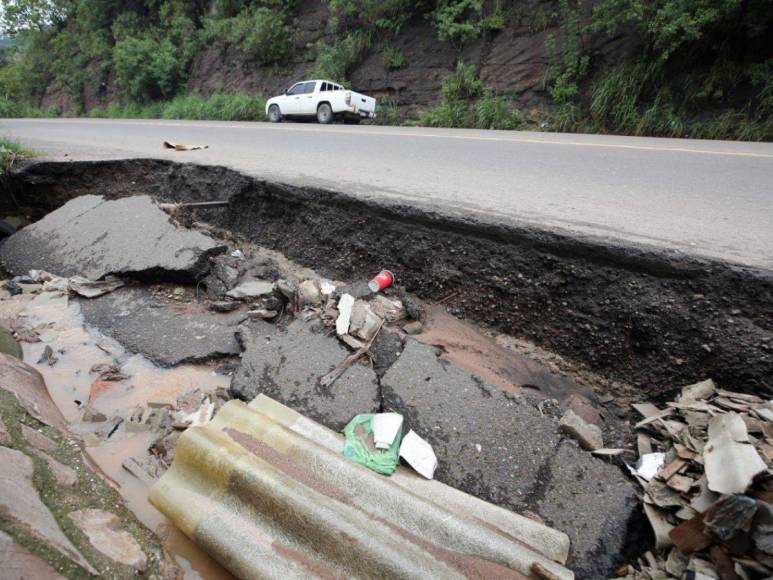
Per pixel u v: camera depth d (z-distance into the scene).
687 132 9.84
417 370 2.44
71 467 1.99
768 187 4.25
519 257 2.93
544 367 2.66
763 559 1.47
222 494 1.82
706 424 2.02
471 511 1.85
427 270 3.28
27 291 3.84
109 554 1.59
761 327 2.21
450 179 4.46
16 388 2.41
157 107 22.62
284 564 1.59
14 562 1.27
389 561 1.51
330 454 1.98
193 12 24.06
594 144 7.23
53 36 33.50
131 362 2.99
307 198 3.95
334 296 3.05
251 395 2.54
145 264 3.77
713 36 9.89
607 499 1.90
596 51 11.55
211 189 4.72
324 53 16.44
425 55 14.75
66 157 5.48
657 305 2.46
